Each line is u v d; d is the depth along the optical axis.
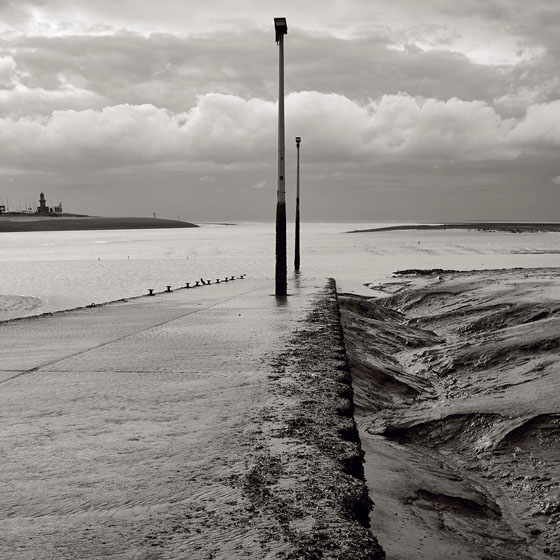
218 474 4.38
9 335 12.33
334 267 57.94
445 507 6.34
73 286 43.66
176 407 6.29
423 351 15.23
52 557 3.18
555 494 6.81
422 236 185.12
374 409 10.38
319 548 3.29
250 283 30.55
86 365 8.71
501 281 28.19
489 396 10.50
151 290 23.77
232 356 9.38
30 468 4.54
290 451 4.88
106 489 4.13
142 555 3.20
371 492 6.20
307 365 8.59
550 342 13.12
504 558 5.36
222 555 3.20
